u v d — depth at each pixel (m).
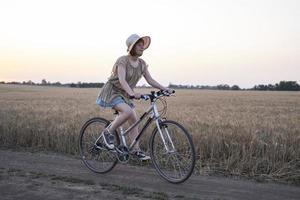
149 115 6.17
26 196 5.07
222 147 7.91
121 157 6.13
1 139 9.64
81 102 27.08
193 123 11.83
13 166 6.77
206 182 5.82
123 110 6.04
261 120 14.01
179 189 5.41
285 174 6.26
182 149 5.86
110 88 6.18
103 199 4.94
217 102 31.78
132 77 6.09
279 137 8.93
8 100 30.31
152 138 5.90
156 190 5.34
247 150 7.46
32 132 9.49
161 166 6.14
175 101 33.53
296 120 14.23
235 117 15.26
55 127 10.05
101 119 6.54
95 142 6.48
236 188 5.52
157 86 6.15
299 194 5.29
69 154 8.11
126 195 5.10
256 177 6.18
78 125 10.52
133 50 5.94
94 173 6.34
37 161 7.24
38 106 21.00
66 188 5.41
